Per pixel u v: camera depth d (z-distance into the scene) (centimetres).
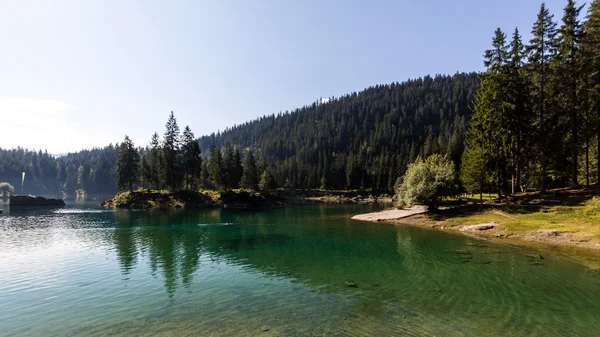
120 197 7750
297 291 1555
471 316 1235
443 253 2431
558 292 1522
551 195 3922
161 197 7788
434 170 4666
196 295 1502
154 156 9306
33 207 7481
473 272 1886
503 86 4216
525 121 4112
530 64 4166
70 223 4350
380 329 1117
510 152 4325
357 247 2703
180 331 1109
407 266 2041
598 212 3050
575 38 3791
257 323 1173
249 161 11331
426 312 1277
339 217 5566
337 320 1197
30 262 2162
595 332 1095
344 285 1650
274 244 2856
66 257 2312
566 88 3897
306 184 15350
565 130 4119
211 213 6244
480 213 4038
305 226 4188
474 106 4734
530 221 3338
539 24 4097
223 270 1962
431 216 4425
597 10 3669
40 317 1254
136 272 1916
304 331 1099
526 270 1917
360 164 14250
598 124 3791
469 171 4806
